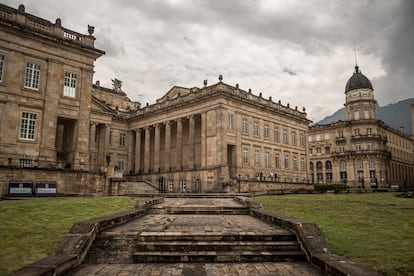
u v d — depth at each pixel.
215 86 45.97
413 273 7.43
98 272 8.16
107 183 33.00
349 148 84.94
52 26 34.69
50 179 29.03
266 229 11.62
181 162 49.28
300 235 9.97
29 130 32.44
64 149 38.25
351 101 86.38
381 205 19.70
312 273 8.12
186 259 9.20
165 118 52.94
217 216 16.53
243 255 9.30
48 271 7.13
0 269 7.87
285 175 56.38
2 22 30.89
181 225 12.81
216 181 42.59
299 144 61.75
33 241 10.18
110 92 65.25
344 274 6.93
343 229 12.48
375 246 9.85
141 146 60.44
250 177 48.25
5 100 31.14
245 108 49.50
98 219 11.46
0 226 12.12
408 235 11.35
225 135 44.59
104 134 52.84
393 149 95.12
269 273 8.13
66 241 9.34
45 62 34.09
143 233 10.59
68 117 35.22
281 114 57.31
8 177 26.91
